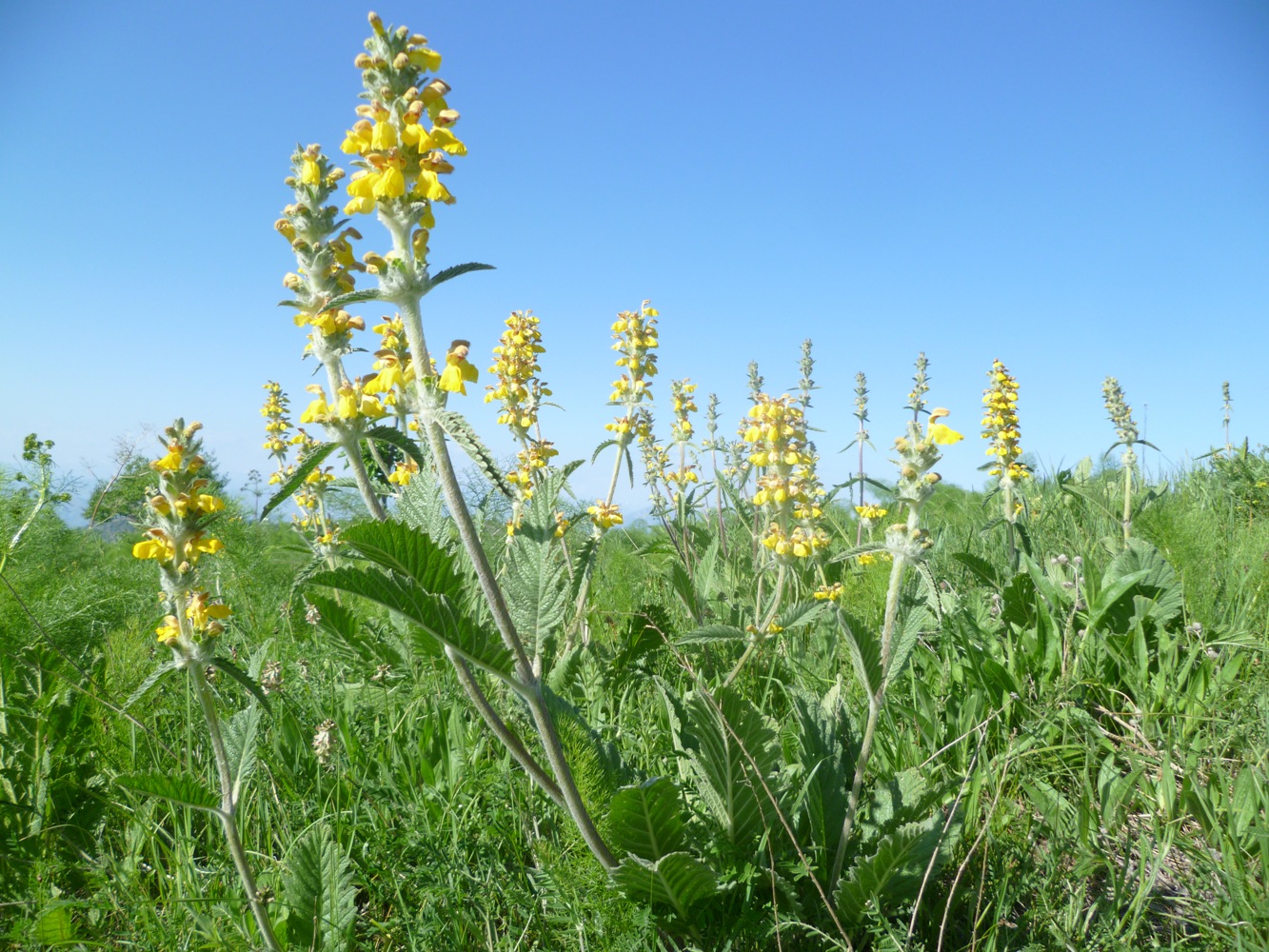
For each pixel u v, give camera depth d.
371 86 1.92
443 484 1.91
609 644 4.67
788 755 2.88
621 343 5.01
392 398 2.04
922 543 2.28
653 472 6.49
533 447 4.39
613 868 2.11
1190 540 5.42
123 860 2.69
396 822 2.77
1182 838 2.48
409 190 1.88
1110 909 2.21
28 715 3.11
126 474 6.12
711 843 2.37
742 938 2.18
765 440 3.76
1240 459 8.41
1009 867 2.33
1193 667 3.60
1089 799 2.56
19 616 4.25
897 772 2.74
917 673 3.76
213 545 2.22
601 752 2.31
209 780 2.95
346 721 3.25
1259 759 2.58
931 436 2.32
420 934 2.17
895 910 2.21
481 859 2.46
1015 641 3.94
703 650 4.24
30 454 5.20
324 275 2.25
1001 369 5.39
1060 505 6.97
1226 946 2.11
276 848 2.76
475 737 3.14
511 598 2.67
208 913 2.35
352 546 1.90
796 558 3.85
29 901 2.42
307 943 2.25
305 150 2.27
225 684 3.82
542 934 2.21
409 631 3.88
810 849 2.40
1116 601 4.04
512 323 4.68
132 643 4.23
